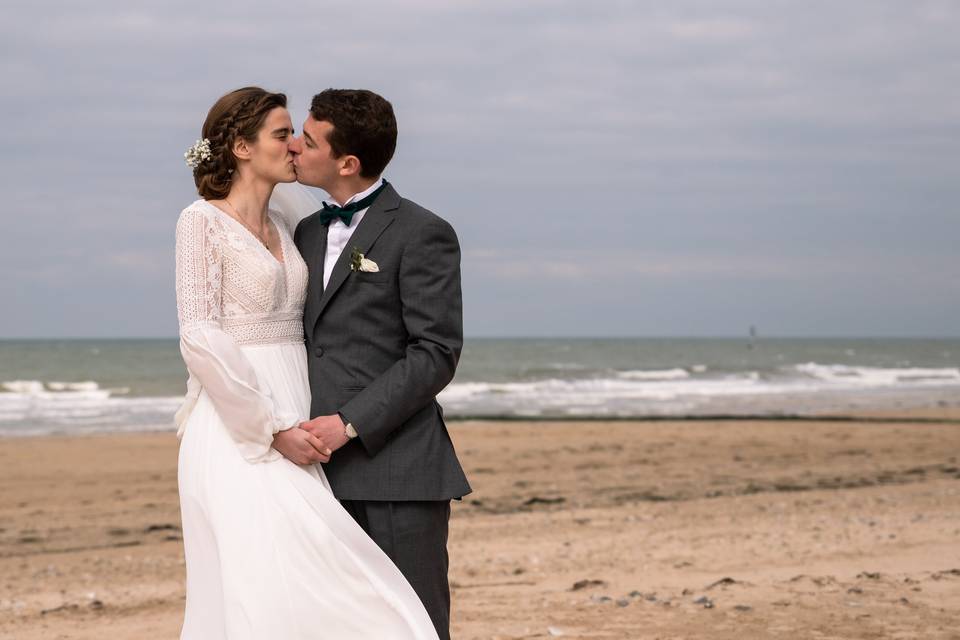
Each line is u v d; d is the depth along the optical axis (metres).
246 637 3.37
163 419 26.92
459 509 12.27
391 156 3.78
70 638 5.82
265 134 3.70
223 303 3.62
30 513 12.65
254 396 3.46
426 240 3.65
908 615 5.43
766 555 8.10
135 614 6.71
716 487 14.30
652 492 13.83
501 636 5.23
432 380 3.58
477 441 20.22
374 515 3.62
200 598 3.56
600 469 16.34
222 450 3.54
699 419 25.86
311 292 3.77
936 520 10.03
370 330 3.65
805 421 25.30
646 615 5.64
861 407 31.56
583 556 8.59
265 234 3.78
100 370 56.78
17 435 22.75
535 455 18.06
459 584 7.36
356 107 3.66
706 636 5.08
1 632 6.07
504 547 9.26
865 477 15.30
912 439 20.86
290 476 3.51
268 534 3.44
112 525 11.84
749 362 77.69
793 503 12.20
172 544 10.67
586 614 5.75
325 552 3.44
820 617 5.41
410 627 3.41
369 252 3.67
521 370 55.59
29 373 53.62
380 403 3.53
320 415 3.64
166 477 15.81
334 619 3.44
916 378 49.62
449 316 3.65
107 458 17.97
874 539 8.68
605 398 35.19
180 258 3.57
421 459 3.64
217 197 3.76
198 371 3.48
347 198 3.77
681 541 9.26
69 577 8.68
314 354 3.71
